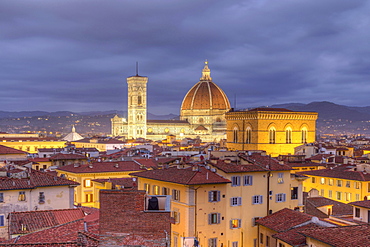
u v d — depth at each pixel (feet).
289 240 215.51
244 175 291.58
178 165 318.86
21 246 137.59
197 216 268.62
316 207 333.01
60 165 510.58
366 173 415.23
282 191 310.45
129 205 123.95
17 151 494.59
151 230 123.13
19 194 254.06
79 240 137.39
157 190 296.92
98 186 384.68
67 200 271.28
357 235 170.91
